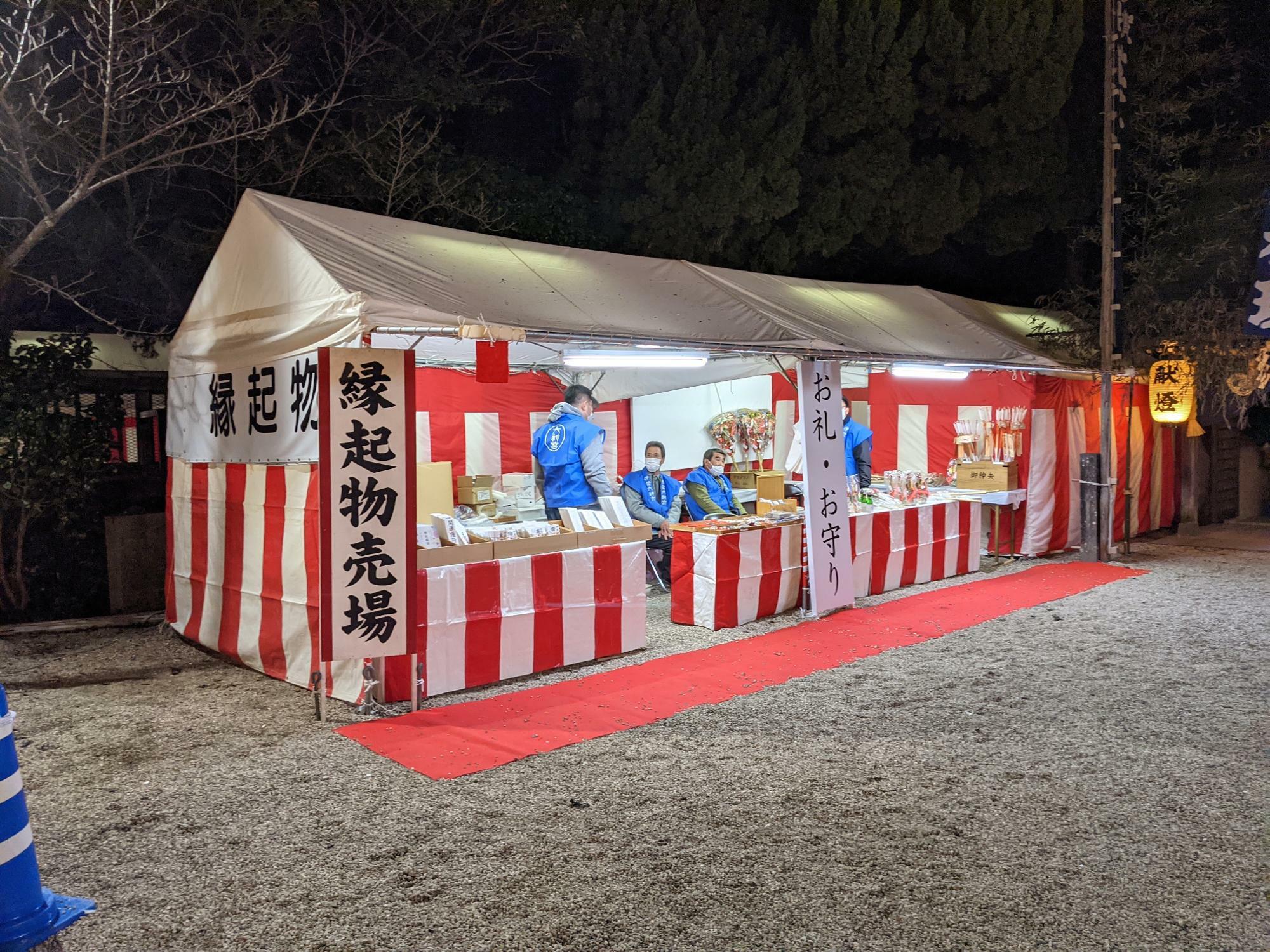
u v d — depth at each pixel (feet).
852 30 40.60
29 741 16.37
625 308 23.12
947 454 36.45
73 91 28.55
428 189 34.14
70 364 26.08
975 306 39.40
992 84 43.86
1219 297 39.11
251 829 12.70
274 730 16.71
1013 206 47.14
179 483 23.85
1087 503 35.50
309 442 18.06
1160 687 19.33
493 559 19.38
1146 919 10.33
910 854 11.89
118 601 27.43
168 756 15.51
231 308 21.02
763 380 39.81
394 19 34.04
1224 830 12.56
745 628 24.49
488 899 10.82
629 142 38.19
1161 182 42.27
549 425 25.80
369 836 12.45
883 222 43.86
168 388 26.63
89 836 12.51
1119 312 35.42
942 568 31.42
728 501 30.78
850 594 26.71
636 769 14.84
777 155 39.63
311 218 20.70
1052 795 13.78
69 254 29.25
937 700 18.47
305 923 10.33
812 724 17.04
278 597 19.65
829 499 25.93
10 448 24.47
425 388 29.01
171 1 26.22
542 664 20.20
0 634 24.45
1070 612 26.55
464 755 15.35
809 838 12.38
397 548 16.90
